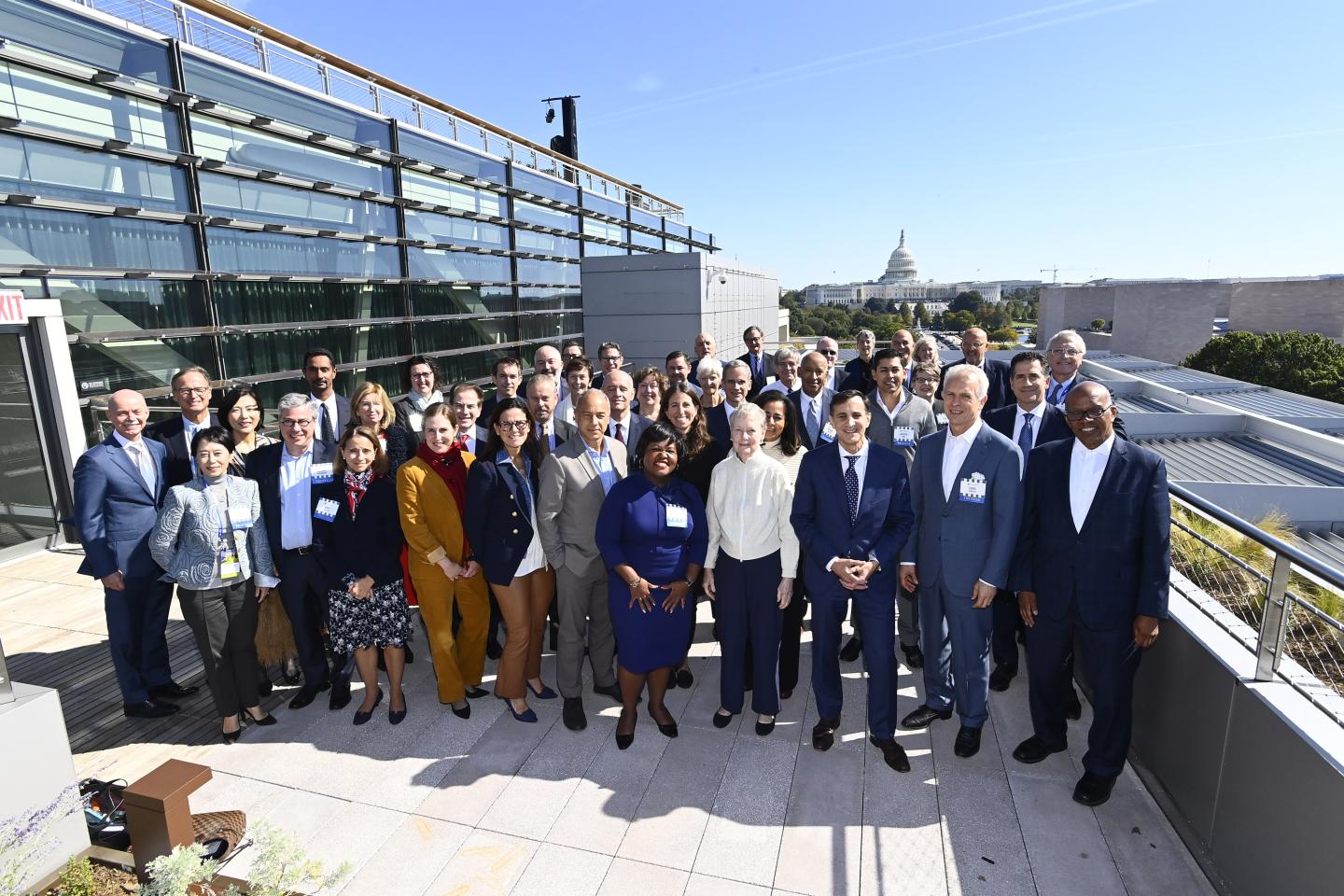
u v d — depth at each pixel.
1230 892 2.40
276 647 3.88
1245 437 17.98
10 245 5.74
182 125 7.14
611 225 19.30
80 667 4.15
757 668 3.39
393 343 10.73
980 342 5.01
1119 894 2.45
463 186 12.40
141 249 6.81
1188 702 2.73
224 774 3.17
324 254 9.23
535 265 15.20
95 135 6.35
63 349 6.12
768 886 2.49
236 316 7.89
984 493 3.07
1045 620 3.01
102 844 2.60
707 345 6.35
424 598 3.54
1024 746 3.23
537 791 3.04
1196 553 3.49
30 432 6.13
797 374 5.11
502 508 3.45
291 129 8.47
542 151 15.20
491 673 4.22
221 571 3.28
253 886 2.06
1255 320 66.88
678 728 3.54
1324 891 1.96
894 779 3.10
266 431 8.28
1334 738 2.03
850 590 3.26
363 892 2.48
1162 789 2.92
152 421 6.98
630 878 2.53
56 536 6.36
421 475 3.49
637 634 3.28
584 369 4.91
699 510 3.45
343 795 3.02
